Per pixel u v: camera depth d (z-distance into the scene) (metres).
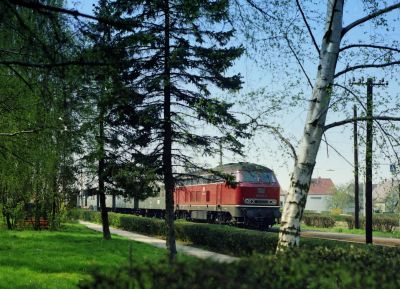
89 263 13.86
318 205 132.25
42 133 14.84
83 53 6.48
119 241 21.94
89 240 21.86
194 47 16.22
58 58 6.56
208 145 16.83
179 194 39.47
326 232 36.78
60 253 16.38
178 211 40.19
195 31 15.79
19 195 26.53
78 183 24.73
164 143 16.98
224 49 16.14
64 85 7.46
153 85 16.03
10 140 14.93
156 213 45.03
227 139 15.91
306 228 43.44
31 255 15.65
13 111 14.21
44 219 29.73
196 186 36.03
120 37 14.70
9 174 19.98
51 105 7.86
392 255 6.11
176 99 17.14
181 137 16.75
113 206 57.38
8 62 6.50
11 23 6.25
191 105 16.47
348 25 9.72
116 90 9.25
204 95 16.73
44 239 21.95
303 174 9.53
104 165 20.97
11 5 5.75
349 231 37.38
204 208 34.34
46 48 6.30
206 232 22.08
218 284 4.09
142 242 23.12
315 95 9.67
